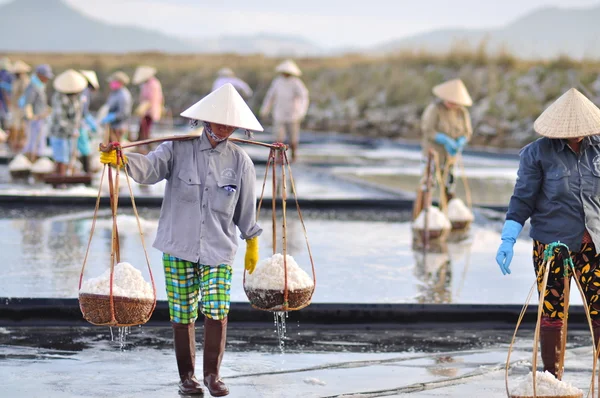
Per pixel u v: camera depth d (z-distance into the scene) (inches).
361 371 314.0
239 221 283.3
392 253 519.8
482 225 653.9
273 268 287.6
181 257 271.0
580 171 275.7
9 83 1206.3
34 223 599.5
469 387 298.4
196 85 2486.5
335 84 2102.6
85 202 686.5
